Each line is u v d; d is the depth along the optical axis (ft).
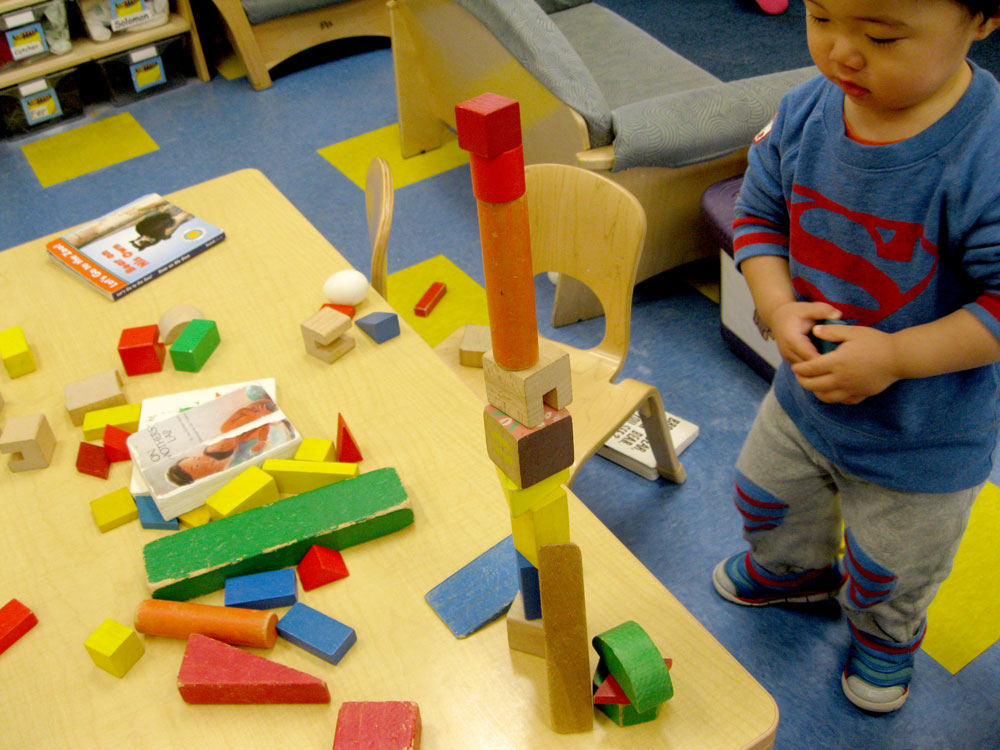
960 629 5.18
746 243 3.81
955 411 3.46
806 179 3.39
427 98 9.63
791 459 4.28
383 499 3.38
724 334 7.20
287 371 4.20
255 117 11.11
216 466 3.57
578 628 2.50
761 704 2.77
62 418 4.07
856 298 3.43
